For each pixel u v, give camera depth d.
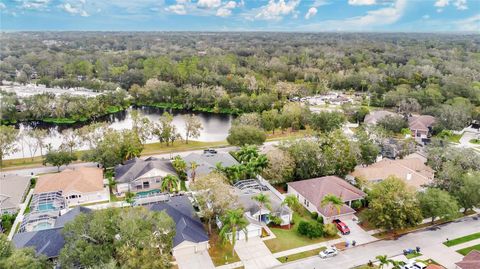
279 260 51.84
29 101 139.00
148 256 42.38
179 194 71.75
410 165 82.19
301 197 69.50
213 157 86.19
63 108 140.12
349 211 63.62
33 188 75.06
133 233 44.09
